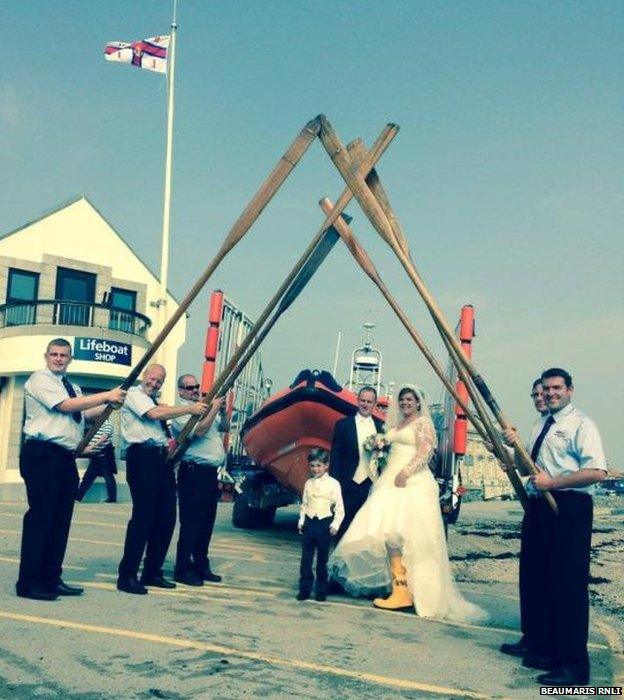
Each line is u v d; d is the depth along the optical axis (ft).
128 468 20.13
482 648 16.43
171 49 63.82
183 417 22.95
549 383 15.71
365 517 21.36
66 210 70.23
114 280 72.64
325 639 16.19
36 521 18.11
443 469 32.50
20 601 17.54
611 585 26.94
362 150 18.94
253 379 41.52
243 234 18.99
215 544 32.78
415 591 19.90
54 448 18.26
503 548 37.09
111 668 13.03
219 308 34.01
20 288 67.72
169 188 64.39
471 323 30.94
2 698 11.32
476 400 17.44
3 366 61.57
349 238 19.65
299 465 33.40
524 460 15.61
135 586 19.54
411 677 13.83
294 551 32.19
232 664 13.71
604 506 91.04
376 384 42.16
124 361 61.67
